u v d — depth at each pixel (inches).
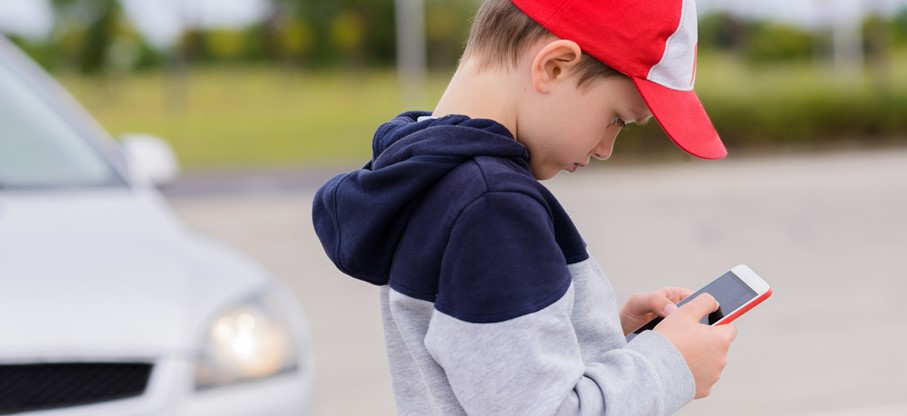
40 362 107.2
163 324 113.0
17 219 133.3
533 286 55.2
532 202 56.5
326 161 754.8
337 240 62.8
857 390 195.6
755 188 504.7
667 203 460.1
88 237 129.3
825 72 1299.2
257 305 122.9
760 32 1540.4
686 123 60.3
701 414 184.1
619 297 276.7
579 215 430.3
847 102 770.8
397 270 59.4
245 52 1694.1
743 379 203.5
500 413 54.4
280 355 119.5
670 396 58.4
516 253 55.2
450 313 55.7
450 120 60.0
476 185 56.3
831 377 203.5
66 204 140.9
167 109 1327.5
